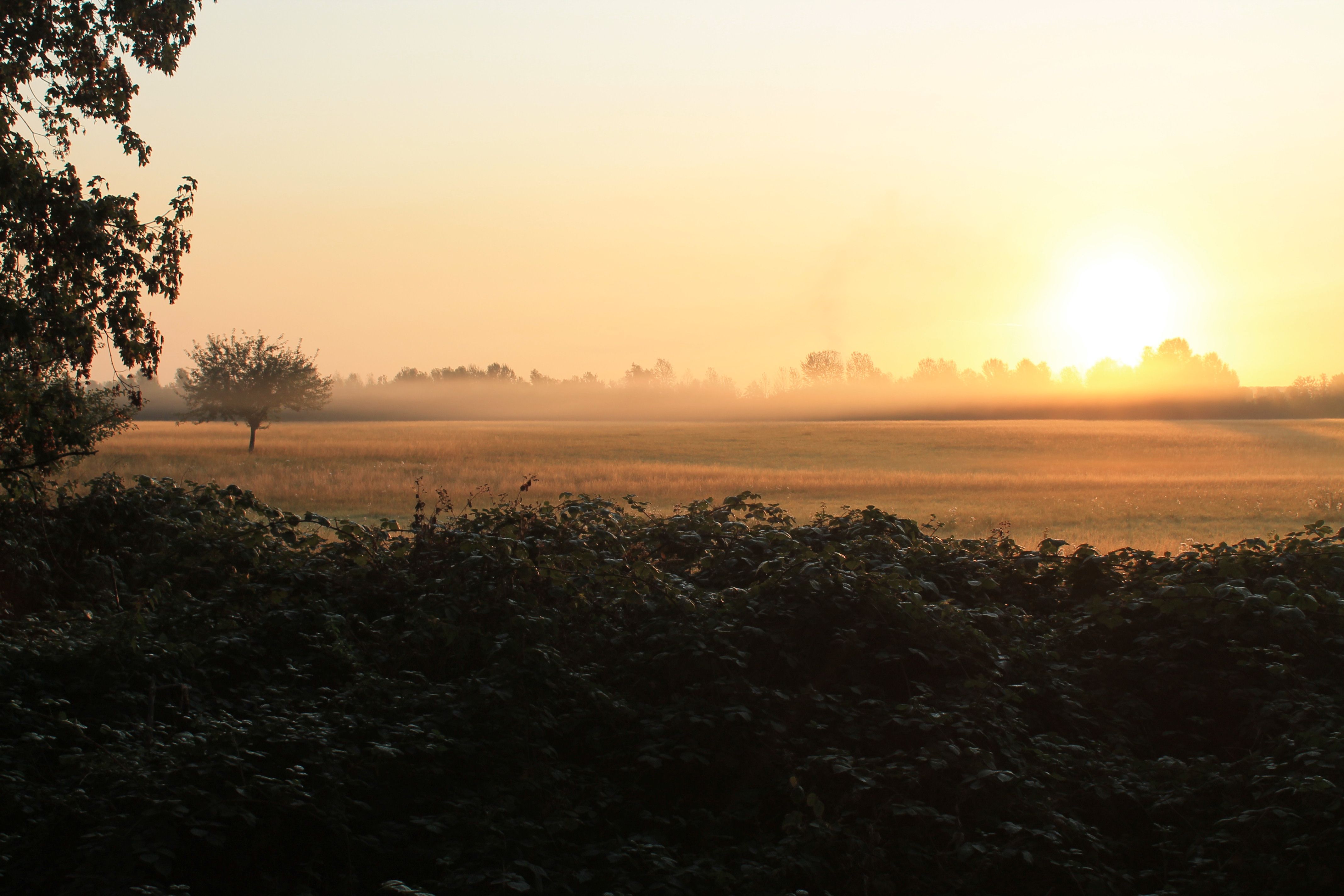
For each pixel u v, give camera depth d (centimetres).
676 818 470
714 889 412
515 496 2900
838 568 641
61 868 386
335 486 3066
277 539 775
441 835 432
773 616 614
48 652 573
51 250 923
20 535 812
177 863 395
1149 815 487
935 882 425
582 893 407
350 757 459
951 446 5981
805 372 17762
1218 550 770
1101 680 633
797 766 492
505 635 561
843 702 555
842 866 430
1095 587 770
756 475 3900
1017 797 476
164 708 543
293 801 412
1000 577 789
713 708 522
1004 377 16988
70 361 938
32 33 998
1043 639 690
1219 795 494
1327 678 602
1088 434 6850
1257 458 5181
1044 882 426
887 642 601
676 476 3819
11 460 898
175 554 757
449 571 674
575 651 613
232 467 3731
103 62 1055
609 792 485
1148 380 15412
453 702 520
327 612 648
